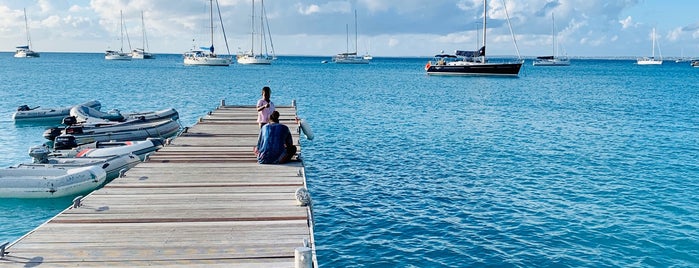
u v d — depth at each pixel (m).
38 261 7.08
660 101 49.53
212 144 16.47
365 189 16.31
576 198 15.37
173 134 25.28
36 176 14.34
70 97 48.53
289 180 11.67
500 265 10.78
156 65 142.88
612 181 17.39
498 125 31.47
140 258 7.25
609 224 13.09
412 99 49.09
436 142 24.98
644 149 23.45
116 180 11.55
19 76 81.50
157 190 10.72
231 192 10.64
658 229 12.75
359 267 10.67
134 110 39.53
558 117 36.03
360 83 74.19
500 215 13.80
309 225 8.70
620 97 54.12
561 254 11.31
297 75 97.44
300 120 19.66
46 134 23.02
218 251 7.53
